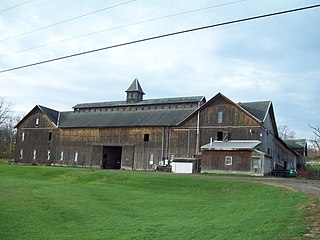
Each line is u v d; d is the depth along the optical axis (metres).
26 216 15.72
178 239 11.21
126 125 52.84
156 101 56.31
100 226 14.20
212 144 43.72
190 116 48.09
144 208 19.08
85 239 12.02
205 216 15.68
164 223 14.37
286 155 58.00
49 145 61.22
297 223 11.69
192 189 27.59
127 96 61.06
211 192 25.92
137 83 61.19
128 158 51.97
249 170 39.56
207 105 47.12
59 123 61.81
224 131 45.28
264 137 44.84
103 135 55.28
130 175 34.84
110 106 60.16
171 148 48.81
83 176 36.31
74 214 16.67
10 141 92.50
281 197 19.17
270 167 44.34
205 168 41.81
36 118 64.06
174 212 17.45
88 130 57.09
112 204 20.05
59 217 15.94
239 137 44.22
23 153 64.19
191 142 47.44
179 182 30.25
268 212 14.44
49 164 60.28
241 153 40.34
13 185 26.73
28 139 64.12
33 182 30.64
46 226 14.18
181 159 45.25
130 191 26.84
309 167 74.38
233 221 13.32
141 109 57.12
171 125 49.16
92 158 55.62
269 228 11.25
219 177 34.12
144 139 51.31
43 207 17.88
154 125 50.53
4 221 14.57
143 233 12.45
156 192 26.80
